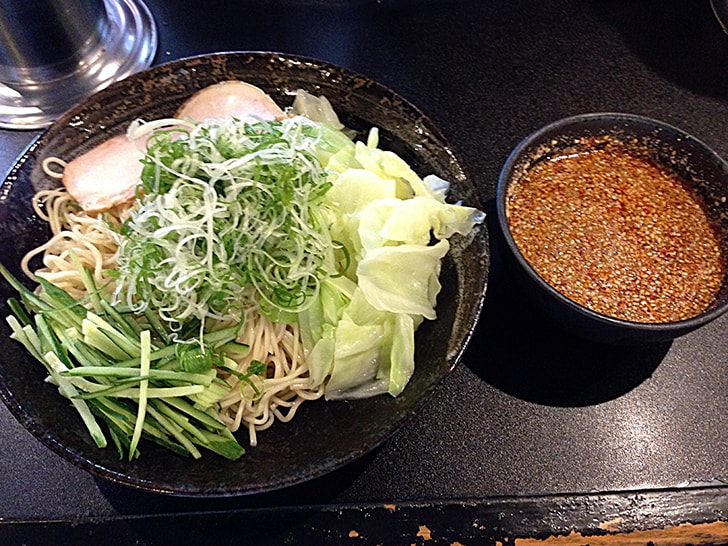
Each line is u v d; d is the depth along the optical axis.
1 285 0.33
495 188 0.42
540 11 0.50
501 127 0.45
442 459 0.34
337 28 0.49
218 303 0.33
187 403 0.32
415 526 0.32
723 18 0.51
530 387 0.36
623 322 0.31
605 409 0.35
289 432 0.34
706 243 0.36
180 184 0.33
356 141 0.40
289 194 0.33
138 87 0.38
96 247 0.38
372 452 0.34
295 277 0.33
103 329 0.32
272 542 0.32
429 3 0.50
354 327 0.33
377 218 0.34
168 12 0.49
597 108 0.46
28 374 0.32
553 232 0.36
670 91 0.47
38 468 0.33
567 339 0.37
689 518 0.33
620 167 0.38
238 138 0.34
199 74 0.39
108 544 0.32
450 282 0.35
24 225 0.36
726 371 0.37
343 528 0.32
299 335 0.35
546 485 0.33
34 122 0.44
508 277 0.38
